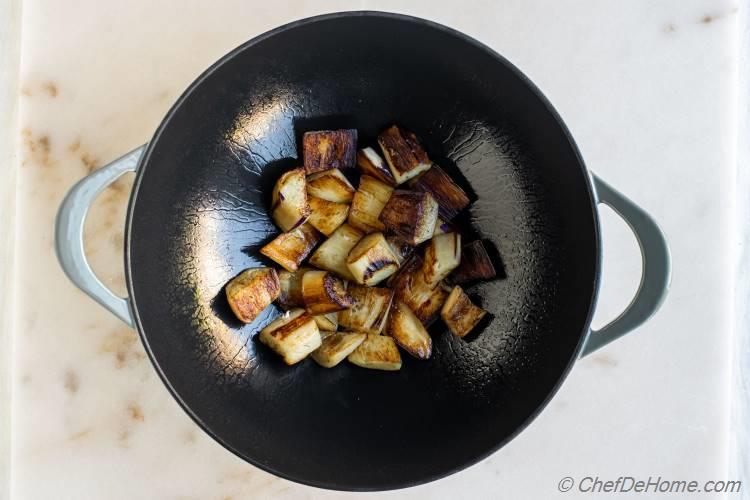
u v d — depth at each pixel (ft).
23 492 2.50
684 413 2.59
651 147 2.60
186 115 2.24
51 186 2.53
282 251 2.43
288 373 2.43
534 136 2.34
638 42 2.61
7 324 2.49
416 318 2.47
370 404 2.45
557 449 2.58
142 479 2.53
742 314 2.76
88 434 2.52
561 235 2.35
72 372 2.52
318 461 2.37
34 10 2.53
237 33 2.57
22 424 2.51
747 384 2.74
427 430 2.43
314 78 2.40
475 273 2.46
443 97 2.43
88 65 2.54
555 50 2.61
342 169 2.50
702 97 2.61
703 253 2.60
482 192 2.47
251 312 2.38
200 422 2.25
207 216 2.39
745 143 2.75
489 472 2.57
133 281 2.18
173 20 2.56
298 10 2.57
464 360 2.46
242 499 2.54
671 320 2.60
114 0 2.55
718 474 2.58
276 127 2.45
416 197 2.38
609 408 2.59
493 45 2.60
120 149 2.54
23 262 2.52
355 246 2.46
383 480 2.34
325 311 2.42
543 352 2.36
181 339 2.31
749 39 2.73
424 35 2.28
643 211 2.21
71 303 2.53
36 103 2.53
